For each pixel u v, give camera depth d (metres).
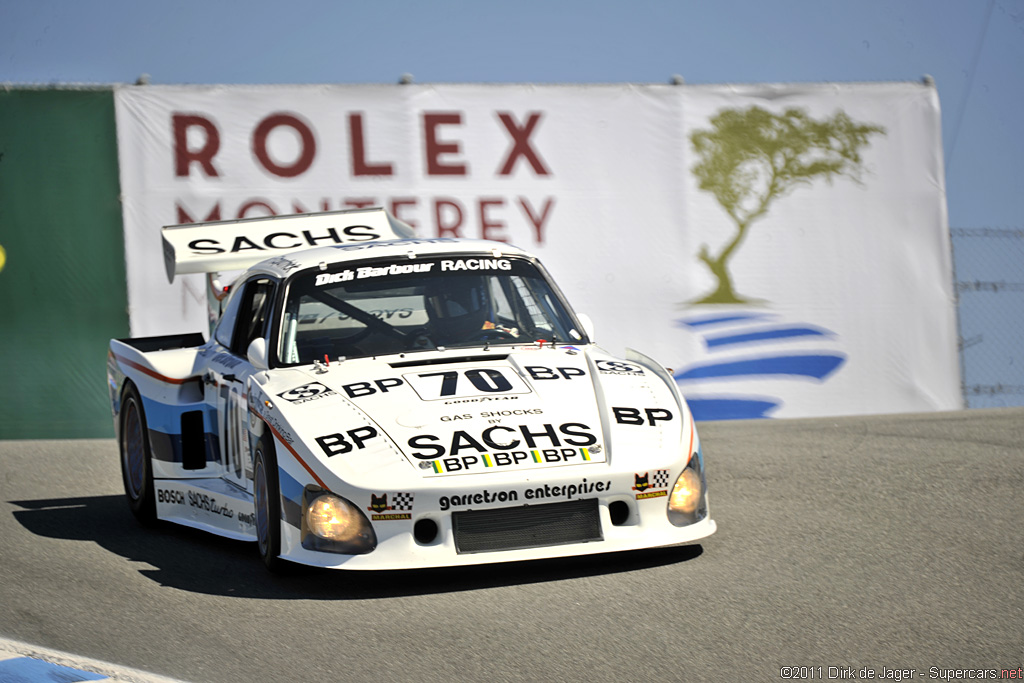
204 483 21.48
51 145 37.47
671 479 16.78
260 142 38.44
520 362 18.94
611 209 39.66
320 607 15.61
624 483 16.38
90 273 37.56
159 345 26.02
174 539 21.39
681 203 39.84
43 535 21.70
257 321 21.53
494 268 21.39
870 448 29.00
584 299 39.50
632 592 15.68
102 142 37.69
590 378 18.56
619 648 13.33
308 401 17.55
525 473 15.98
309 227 26.91
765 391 39.97
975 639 13.34
